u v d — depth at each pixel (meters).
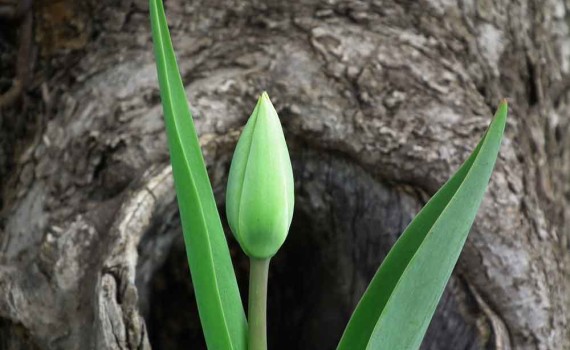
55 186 0.60
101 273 0.54
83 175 0.59
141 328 0.54
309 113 0.59
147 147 0.58
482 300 0.58
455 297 0.58
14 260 0.60
